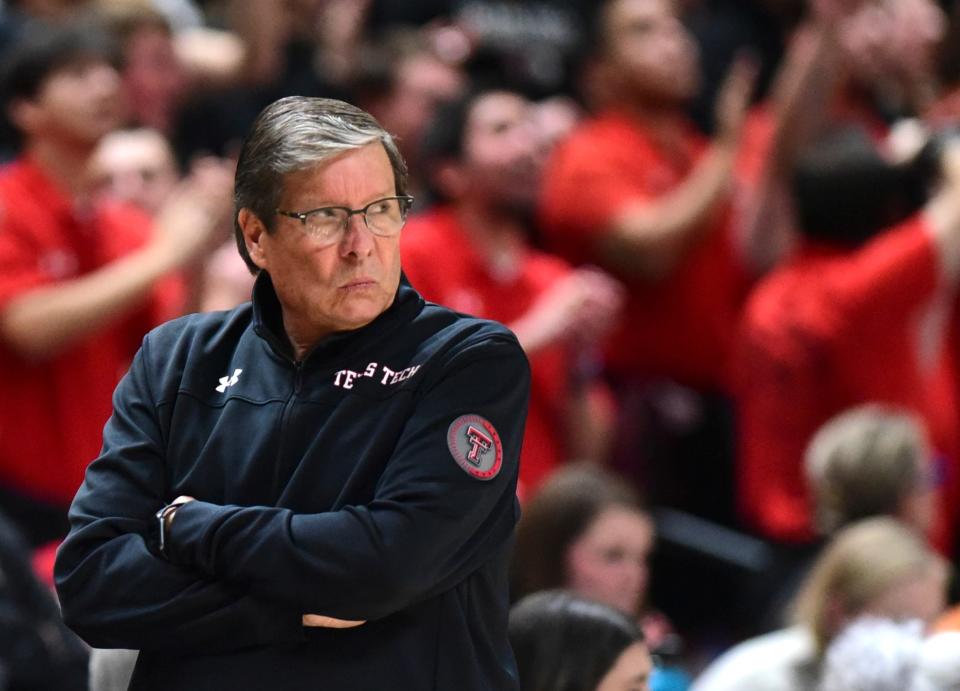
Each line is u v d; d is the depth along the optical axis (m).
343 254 7.48
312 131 7.50
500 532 7.71
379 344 7.70
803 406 19.16
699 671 18.48
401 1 25.06
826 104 20.84
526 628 10.12
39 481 16.94
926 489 16.00
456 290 18.56
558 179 21.28
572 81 24.45
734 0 25.72
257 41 22.42
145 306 17.80
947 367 20.19
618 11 21.78
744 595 18.97
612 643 10.05
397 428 7.54
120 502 7.71
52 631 13.22
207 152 22.06
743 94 20.88
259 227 7.65
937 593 13.55
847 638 11.48
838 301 18.98
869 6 22.12
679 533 19.52
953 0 24.92
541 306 18.91
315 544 7.23
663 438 20.69
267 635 7.31
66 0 21.52
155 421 7.87
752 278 21.17
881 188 19.25
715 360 20.97
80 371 17.12
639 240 20.56
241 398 7.75
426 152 19.14
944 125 21.56
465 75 23.14
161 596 7.41
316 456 7.50
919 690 10.91
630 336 20.98
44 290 16.95
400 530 7.27
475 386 7.62
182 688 7.40
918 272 18.83
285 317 7.88
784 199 21.08
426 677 7.41
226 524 7.33
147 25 20.44
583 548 13.70
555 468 18.75
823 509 16.12
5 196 17.20
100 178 18.22
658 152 21.50
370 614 7.29
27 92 17.38
